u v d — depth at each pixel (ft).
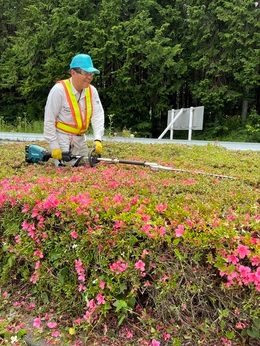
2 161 16.42
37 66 59.98
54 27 56.24
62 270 8.96
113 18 53.72
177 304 7.71
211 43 52.34
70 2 56.49
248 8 50.06
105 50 52.39
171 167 14.97
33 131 50.60
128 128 57.16
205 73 53.67
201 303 7.61
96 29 52.60
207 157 18.34
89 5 56.95
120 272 7.96
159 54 51.13
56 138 14.85
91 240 8.32
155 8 55.67
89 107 15.12
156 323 7.93
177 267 7.59
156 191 10.91
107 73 55.83
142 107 57.11
